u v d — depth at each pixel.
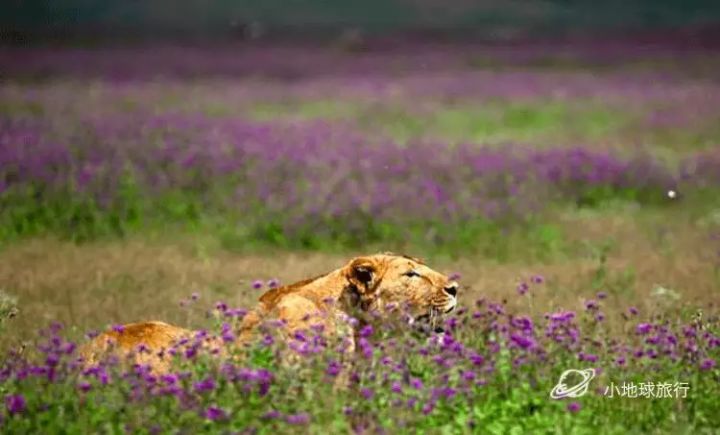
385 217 47.62
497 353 23.44
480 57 169.12
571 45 189.25
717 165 65.31
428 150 65.50
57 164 54.12
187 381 21.30
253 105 109.69
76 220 48.50
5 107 91.12
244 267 40.78
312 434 20.56
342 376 22.05
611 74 140.88
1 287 36.50
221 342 23.67
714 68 146.25
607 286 37.28
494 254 45.09
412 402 21.19
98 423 20.66
